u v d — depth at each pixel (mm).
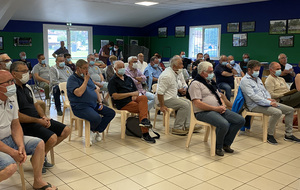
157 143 3855
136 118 4148
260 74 8352
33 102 2877
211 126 3414
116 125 4754
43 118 2879
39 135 2713
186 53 10609
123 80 4098
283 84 4598
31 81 9383
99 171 2947
